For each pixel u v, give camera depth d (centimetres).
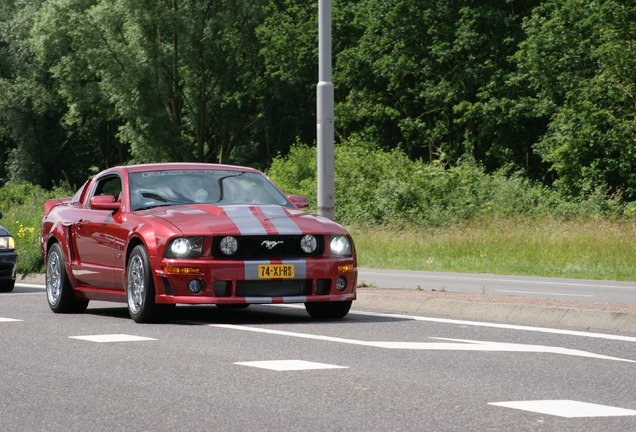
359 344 1073
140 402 757
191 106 7556
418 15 6291
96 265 1433
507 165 5916
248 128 8300
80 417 706
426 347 1046
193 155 7644
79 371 909
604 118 5241
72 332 1215
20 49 8556
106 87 7394
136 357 989
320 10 1734
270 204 1408
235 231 1262
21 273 2462
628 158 5144
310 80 7544
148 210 1369
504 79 5988
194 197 1403
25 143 8712
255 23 7362
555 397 766
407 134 6562
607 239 3192
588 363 940
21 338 1156
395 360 956
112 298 1410
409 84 6775
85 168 9544
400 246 3566
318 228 1301
